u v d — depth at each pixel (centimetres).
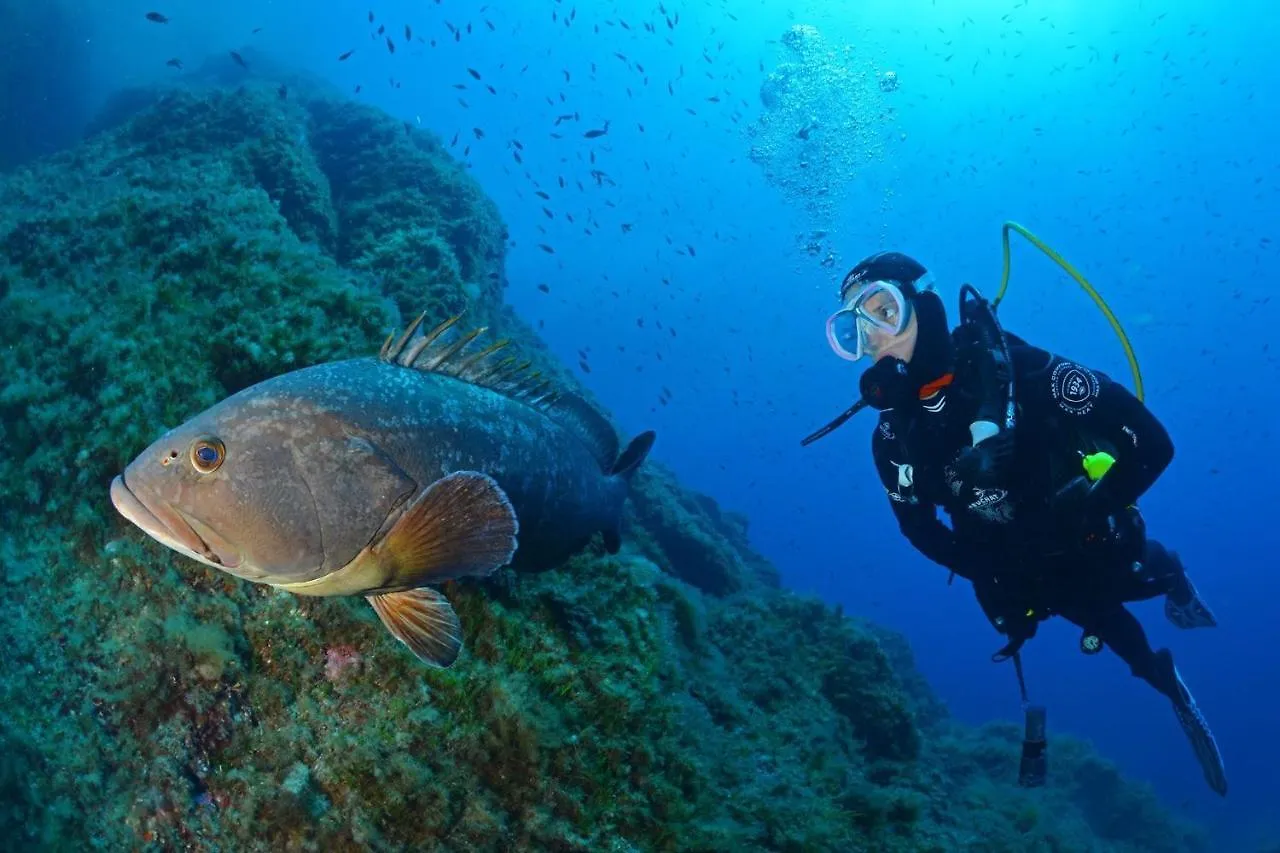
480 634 317
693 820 323
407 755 292
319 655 305
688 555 943
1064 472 350
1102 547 360
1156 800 1337
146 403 339
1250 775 3631
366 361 258
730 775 392
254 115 949
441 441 260
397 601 242
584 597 367
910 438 362
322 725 298
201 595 308
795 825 375
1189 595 471
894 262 361
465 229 930
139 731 309
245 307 373
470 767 298
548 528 329
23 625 331
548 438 324
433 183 965
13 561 338
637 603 392
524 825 292
